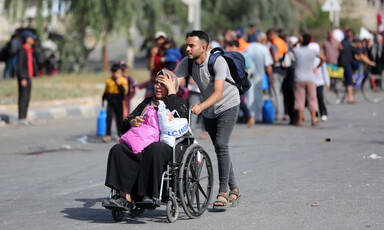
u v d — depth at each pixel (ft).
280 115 85.87
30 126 76.74
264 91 79.87
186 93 64.03
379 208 33.65
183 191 32.42
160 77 32.99
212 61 33.53
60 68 155.63
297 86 72.95
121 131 32.76
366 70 104.53
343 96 100.58
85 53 157.58
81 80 125.59
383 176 42.78
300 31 232.12
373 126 72.28
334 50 100.17
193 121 65.26
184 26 168.76
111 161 31.04
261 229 29.94
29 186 42.50
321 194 37.50
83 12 149.59
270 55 77.41
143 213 34.19
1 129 73.56
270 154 53.47
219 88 33.14
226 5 183.42
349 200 35.73
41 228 31.17
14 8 146.61
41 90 105.09
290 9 183.93
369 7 282.15
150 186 30.89
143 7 157.89
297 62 72.69
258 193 38.34
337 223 30.68
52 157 55.06
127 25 149.28
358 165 47.42
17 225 31.94
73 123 79.87
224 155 34.35
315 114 76.02
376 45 122.11
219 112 34.32
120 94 63.67
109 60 244.42
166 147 31.24
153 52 71.61
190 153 32.12
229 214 33.35
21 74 77.36
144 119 31.78
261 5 180.96
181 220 32.37
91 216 33.78
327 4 136.36
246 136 65.62
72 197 38.86
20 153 57.41
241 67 34.12
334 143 59.57
